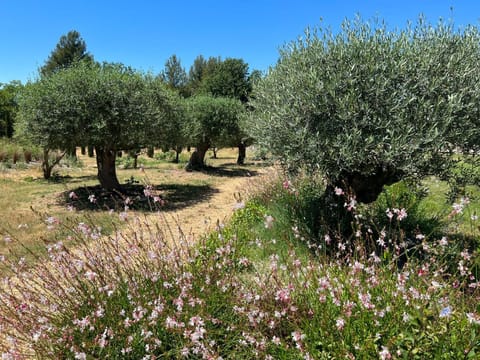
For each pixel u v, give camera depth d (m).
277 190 7.78
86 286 3.03
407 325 2.37
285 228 5.51
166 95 12.38
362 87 4.57
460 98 4.13
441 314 2.03
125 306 2.86
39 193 11.98
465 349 2.10
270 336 2.69
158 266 3.12
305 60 5.04
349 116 4.38
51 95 9.89
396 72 4.49
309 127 4.79
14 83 40.34
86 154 33.75
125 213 3.46
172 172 18.88
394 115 4.32
